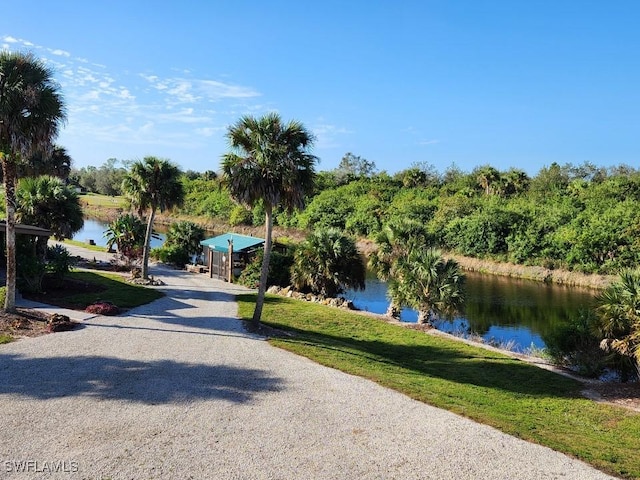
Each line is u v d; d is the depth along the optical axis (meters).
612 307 13.97
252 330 16.22
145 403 9.15
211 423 8.48
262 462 7.25
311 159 15.98
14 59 13.45
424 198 70.19
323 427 8.70
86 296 19.22
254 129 15.22
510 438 8.89
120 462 6.93
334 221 65.94
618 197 50.84
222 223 77.19
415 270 20.83
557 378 14.80
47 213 28.80
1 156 14.05
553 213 45.28
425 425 9.16
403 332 19.53
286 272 28.56
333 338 17.31
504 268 43.34
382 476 7.13
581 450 8.70
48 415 8.33
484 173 71.00
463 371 15.06
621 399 13.05
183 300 21.39
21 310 15.35
